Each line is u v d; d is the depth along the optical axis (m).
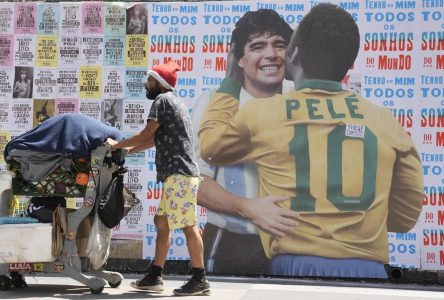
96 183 5.53
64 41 7.19
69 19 7.20
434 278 6.48
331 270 6.59
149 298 5.33
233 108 6.86
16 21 7.25
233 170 6.80
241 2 6.95
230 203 6.77
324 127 6.69
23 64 7.21
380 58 6.71
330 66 6.76
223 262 6.75
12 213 5.98
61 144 5.46
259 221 6.70
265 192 6.73
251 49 6.89
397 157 6.61
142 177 6.96
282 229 6.66
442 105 6.59
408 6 6.70
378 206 6.58
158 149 5.50
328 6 6.82
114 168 5.66
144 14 7.10
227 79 6.92
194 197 5.43
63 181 5.69
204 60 6.96
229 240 6.75
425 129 6.61
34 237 5.45
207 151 6.86
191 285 5.47
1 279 5.76
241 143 6.81
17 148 5.49
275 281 6.52
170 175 5.41
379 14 6.73
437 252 6.50
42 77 7.19
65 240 5.54
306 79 6.78
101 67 7.13
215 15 6.98
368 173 6.61
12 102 7.20
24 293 5.58
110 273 5.96
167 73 5.63
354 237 6.58
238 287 6.10
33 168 5.49
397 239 6.55
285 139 6.73
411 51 6.67
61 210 5.55
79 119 5.57
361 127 6.66
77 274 5.52
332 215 6.61
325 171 6.65
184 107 5.57
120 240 6.96
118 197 5.59
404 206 6.56
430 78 6.63
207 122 6.89
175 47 7.03
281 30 6.86
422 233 6.53
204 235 6.79
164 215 5.66
